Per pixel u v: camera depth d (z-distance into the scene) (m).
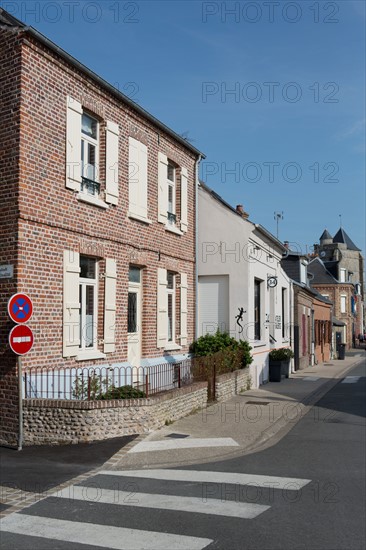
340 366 32.28
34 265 10.46
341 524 5.83
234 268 17.95
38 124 10.65
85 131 12.51
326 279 60.41
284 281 25.25
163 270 15.50
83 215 11.88
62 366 11.05
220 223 18.20
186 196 17.23
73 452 9.23
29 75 10.48
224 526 5.80
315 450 9.61
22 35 10.31
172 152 16.30
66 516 6.18
